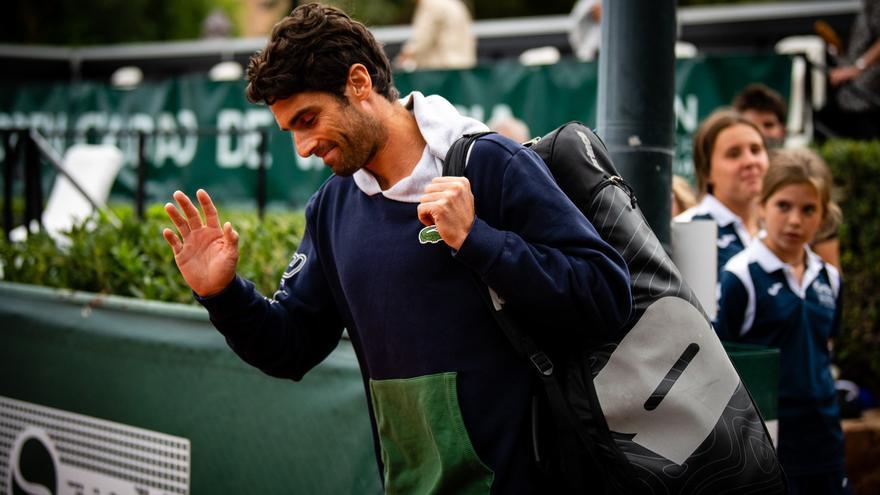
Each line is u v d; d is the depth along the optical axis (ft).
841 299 13.88
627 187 7.90
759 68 26.50
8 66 46.50
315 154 7.62
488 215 7.43
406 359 7.72
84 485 13.78
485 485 7.54
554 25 38.04
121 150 37.42
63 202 33.42
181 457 12.47
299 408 11.24
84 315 13.70
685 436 7.32
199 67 44.32
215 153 34.42
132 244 16.90
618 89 10.23
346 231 8.09
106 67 46.55
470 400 7.52
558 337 7.62
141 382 12.96
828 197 13.06
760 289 12.62
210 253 8.09
